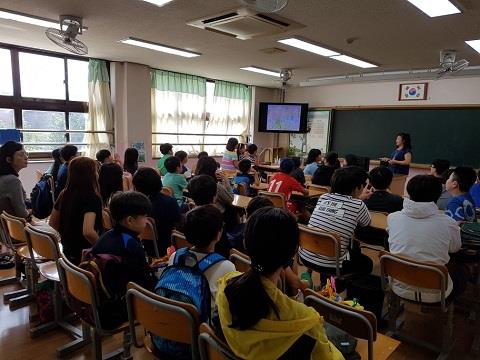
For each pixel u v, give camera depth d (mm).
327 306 1336
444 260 1992
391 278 2137
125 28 3902
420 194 2035
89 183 2180
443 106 6383
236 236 2250
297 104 7609
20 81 5168
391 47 4410
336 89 7840
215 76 7234
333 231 2314
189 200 3660
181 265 1372
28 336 2291
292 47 4551
